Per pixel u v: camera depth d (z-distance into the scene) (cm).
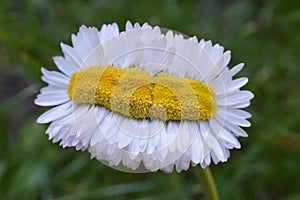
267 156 23
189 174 23
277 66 25
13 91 26
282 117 24
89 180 23
